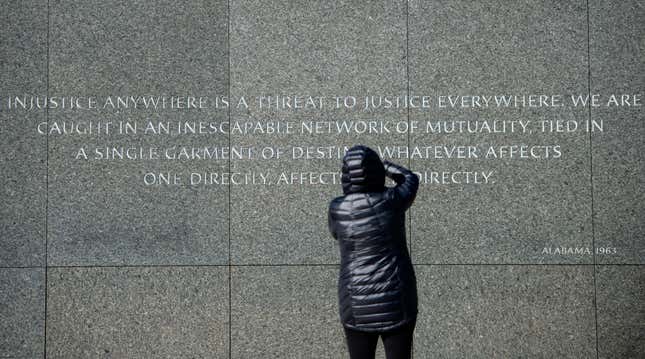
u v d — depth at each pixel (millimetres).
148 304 6418
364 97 6547
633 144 6445
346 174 4574
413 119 6520
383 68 6559
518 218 6422
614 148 6445
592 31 6531
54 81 6586
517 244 6402
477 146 6484
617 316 6324
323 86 6562
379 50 6570
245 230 6465
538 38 6539
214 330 6395
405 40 6574
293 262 6434
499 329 6348
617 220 6395
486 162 6469
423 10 6590
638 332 6305
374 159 4566
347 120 6535
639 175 6422
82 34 6613
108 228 6477
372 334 4371
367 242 4379
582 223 6398
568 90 6504
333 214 4555
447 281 6391
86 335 6398
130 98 6574
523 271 6375
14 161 6523
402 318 4312
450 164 6473
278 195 6492
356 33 6590
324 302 6395
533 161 6457
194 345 6391
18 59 6598
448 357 6336
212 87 6574
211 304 6414
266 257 6445
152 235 6469
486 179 6453
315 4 6594
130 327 6402
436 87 6539
